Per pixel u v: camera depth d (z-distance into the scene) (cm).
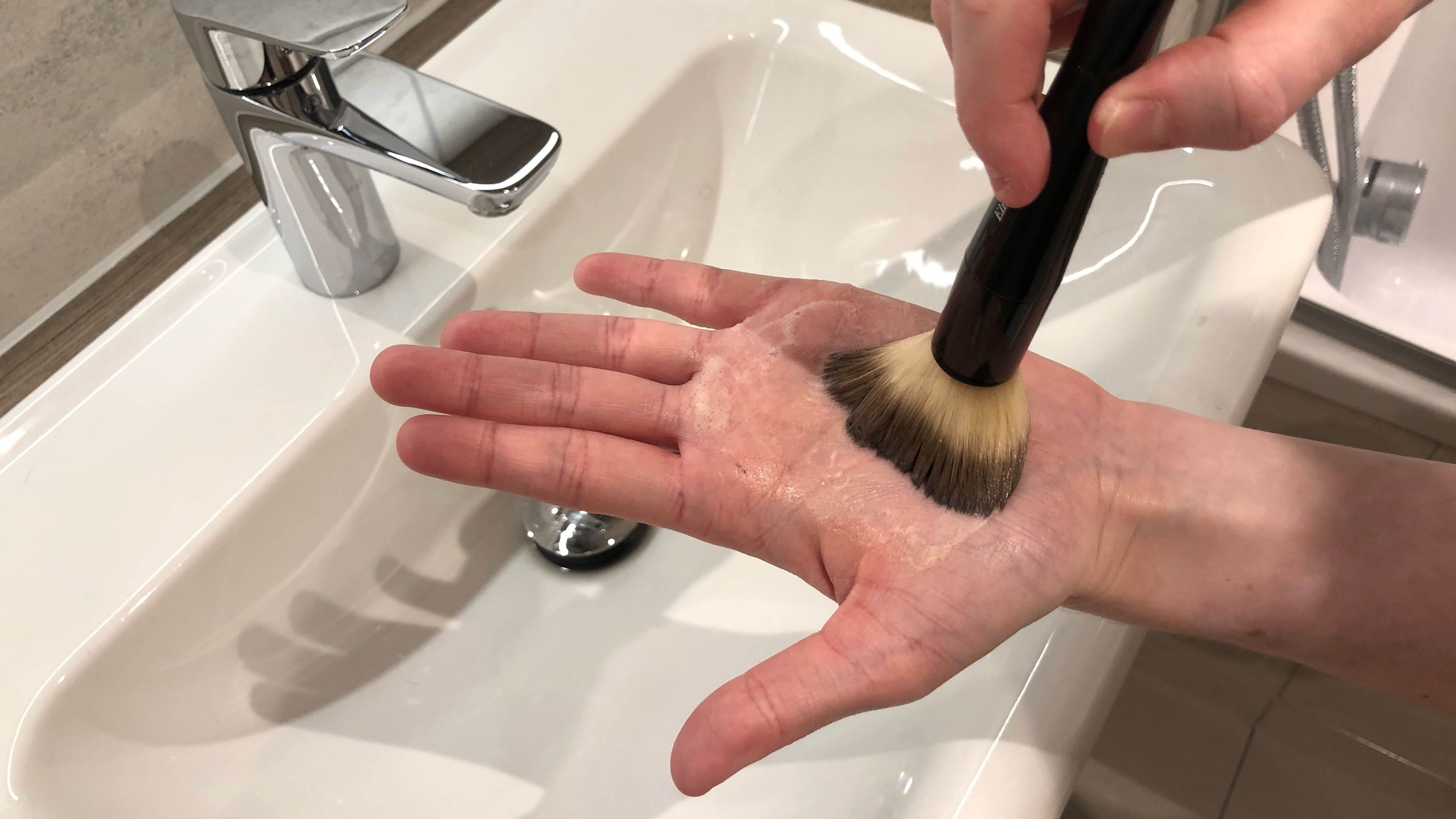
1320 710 85
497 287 45
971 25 24
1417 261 92
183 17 33
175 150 45
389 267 44
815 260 54
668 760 40
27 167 39
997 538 34
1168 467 39
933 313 43
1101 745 84
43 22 38
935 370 34
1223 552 38
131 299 44
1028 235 28
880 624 33
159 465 37
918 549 35
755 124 55
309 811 37
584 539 47
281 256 44
